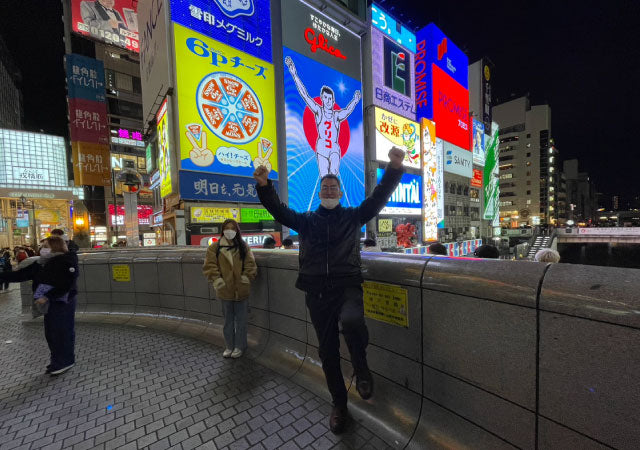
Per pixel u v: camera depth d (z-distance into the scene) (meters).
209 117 14.59
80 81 32.47
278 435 1.98
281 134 18.84
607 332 1.10
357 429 1.99
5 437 2.06
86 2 39.44
